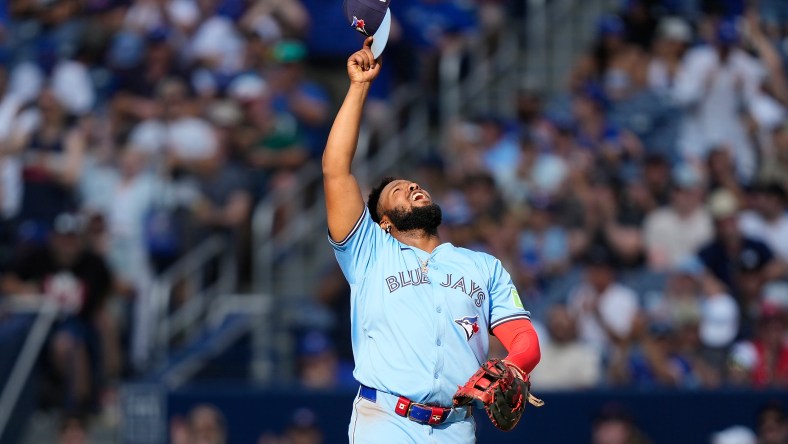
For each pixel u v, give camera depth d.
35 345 41.81
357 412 17.94
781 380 38.19
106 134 48.28
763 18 55.03
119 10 53.34
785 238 44.28
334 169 18.12
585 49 53.91
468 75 52.62
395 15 51.16
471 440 18.03
